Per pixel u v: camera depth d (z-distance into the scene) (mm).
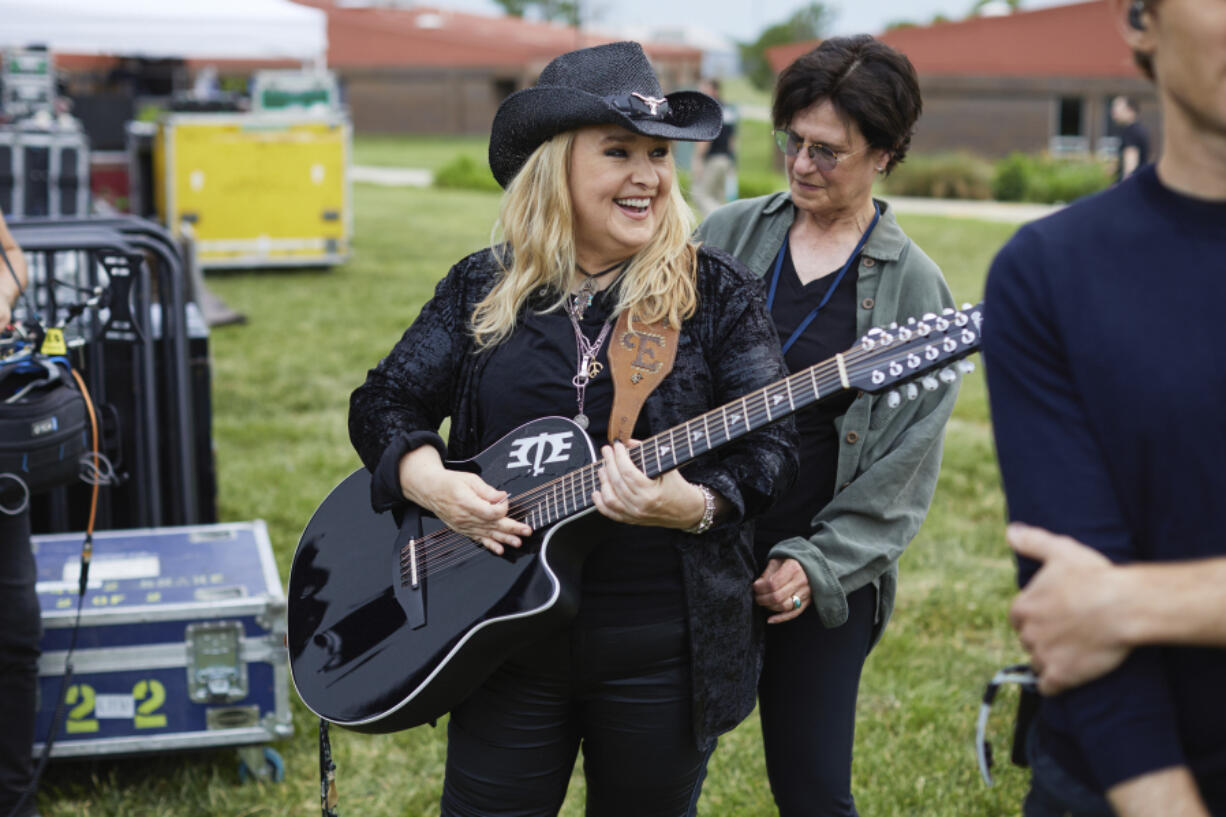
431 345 2248
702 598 2078
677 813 2207
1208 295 1277
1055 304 1340
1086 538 1297
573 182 2072
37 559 3707
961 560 5082
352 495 2395
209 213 11867
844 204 2412
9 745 3029
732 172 12078
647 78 2100
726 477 2000
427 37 43500
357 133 44094
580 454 2059
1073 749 1391
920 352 1859
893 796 3338
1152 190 1326
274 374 8062
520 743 2146
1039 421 1351
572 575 2059
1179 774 1252
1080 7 28688
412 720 2141
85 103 14500
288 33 11414
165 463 4316
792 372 2432
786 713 2402
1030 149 28562
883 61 2338
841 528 2363
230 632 3363
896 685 4000
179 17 11008
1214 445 1267
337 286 11445
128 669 3326
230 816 3301
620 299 2092
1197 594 1210
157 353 4262
